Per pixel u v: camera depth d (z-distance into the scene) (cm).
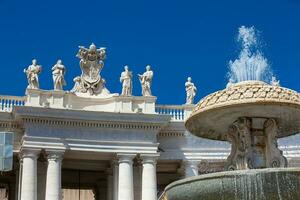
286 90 1302
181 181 1232
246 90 1288
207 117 1370
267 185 1147
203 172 3334
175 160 3350
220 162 3325
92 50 3459
